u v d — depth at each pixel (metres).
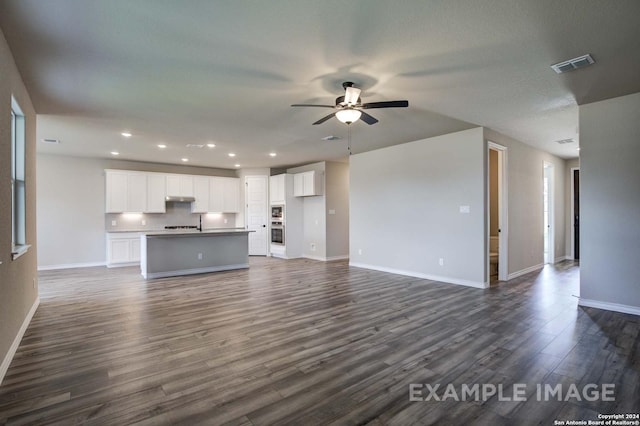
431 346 2.96
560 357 2.72
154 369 2.55
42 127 5.00
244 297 4.70
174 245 6.40
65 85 3.40
